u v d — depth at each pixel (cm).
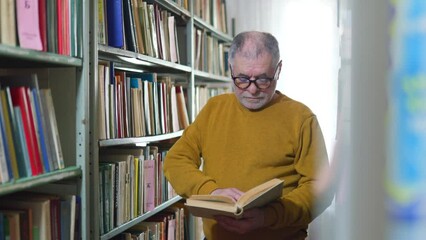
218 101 152
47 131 128
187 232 261
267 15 351
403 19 32
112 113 169
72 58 137
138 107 194
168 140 246
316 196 124
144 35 200
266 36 137
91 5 150
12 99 115
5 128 109
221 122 145
